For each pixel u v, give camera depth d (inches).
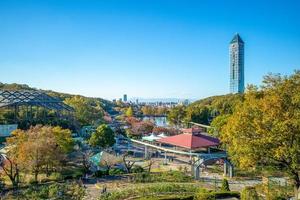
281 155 1515.7
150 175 2427.4
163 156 3673.7
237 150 1660.9
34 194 1818.4
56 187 1905.8
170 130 5290.4
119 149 4175.7
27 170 2262.6
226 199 1846.7
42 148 2212.1
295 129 1482.5
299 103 1524.4
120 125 6309.1
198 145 2723.9
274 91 1614.2
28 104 4419.3
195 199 1766.7
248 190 1722.4
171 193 1943.9
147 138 3750.0
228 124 1742.1
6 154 2438.5
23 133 2421.3
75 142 3307.1
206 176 2652.6
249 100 1717.5
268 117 1523.1
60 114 4736.7
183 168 2923.2
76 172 2498.8
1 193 1897.1
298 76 1624.0
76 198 1803.6
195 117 6796.3
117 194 1859.0
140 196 1865.2
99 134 3599.9
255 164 1656.0
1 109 4370.1
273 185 2011.6
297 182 1651.1
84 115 5452.8
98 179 2345.0
